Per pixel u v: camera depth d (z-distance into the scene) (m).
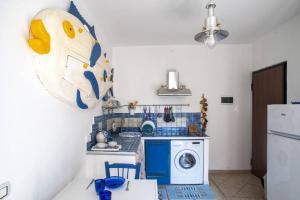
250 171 3.61
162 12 2.34
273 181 2.05
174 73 3.49
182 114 3.65
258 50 3.34
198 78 3.65
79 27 1.61
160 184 3.17
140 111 3.68
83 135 2.20
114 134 3.37
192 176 3.16
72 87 1.52
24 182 1.19
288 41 2.59
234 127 3.63
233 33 3.08
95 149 2.31
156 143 3.18
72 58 1.48
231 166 3.63
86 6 2.17
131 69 3.69
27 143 1.22
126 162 2.26
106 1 2.08
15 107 1.11
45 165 1.42
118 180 1.48
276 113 2.02
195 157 3.15
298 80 2.40
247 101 3.62
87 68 1.72
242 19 2.55
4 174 1.03
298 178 1.71
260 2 2.11
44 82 1.33
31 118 1.25
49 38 1.22
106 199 1.16
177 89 3.44
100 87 2.05
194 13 2.36
